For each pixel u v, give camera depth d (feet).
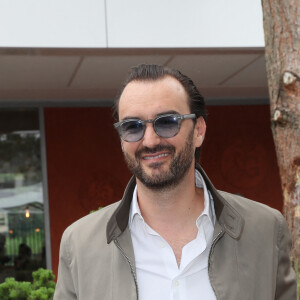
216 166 27.55
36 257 25.48
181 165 5.34
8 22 15.96
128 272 5.45
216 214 5.62
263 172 27.89
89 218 6.04
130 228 5.67
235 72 21.40
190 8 17.15
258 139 28.04
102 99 26.43
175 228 5.70
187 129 5.43
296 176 7.77
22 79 20.88
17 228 25.43
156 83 5.39
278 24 8.00
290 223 7.84
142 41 16.83
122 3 16.74
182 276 5.41
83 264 5.62
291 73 7.77
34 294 10.85
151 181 5.31
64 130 26.18
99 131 26.48
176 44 17.03
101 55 17.56
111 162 26.45
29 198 25.71
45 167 25.84
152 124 5.31
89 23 16.52
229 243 5.51
